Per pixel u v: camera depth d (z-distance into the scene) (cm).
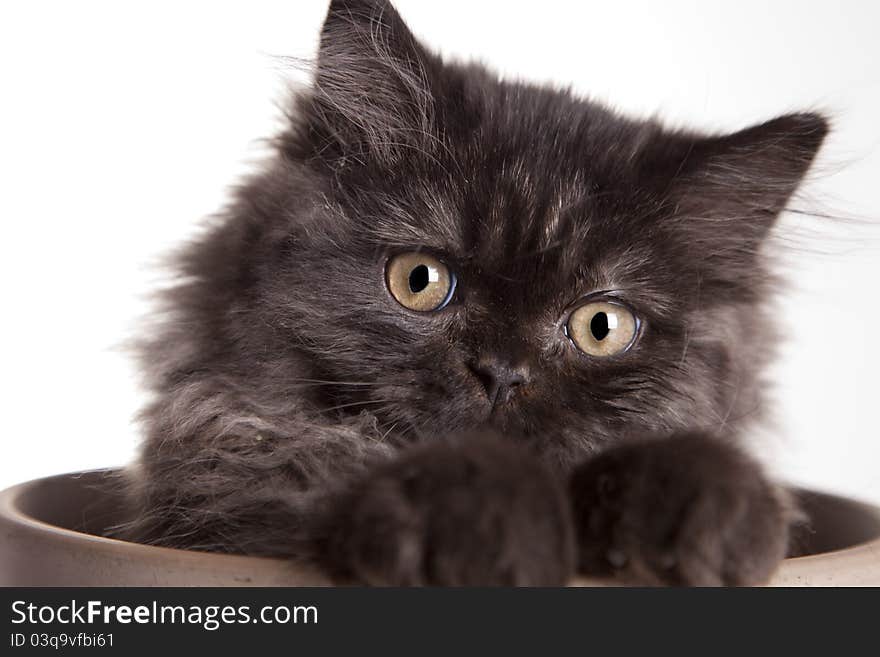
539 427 35
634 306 36
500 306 35
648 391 36
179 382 36
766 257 40
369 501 29
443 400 35
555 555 29
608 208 36
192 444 35
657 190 37
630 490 30
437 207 36
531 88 40
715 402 37
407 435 35
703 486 29
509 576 28
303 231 36
